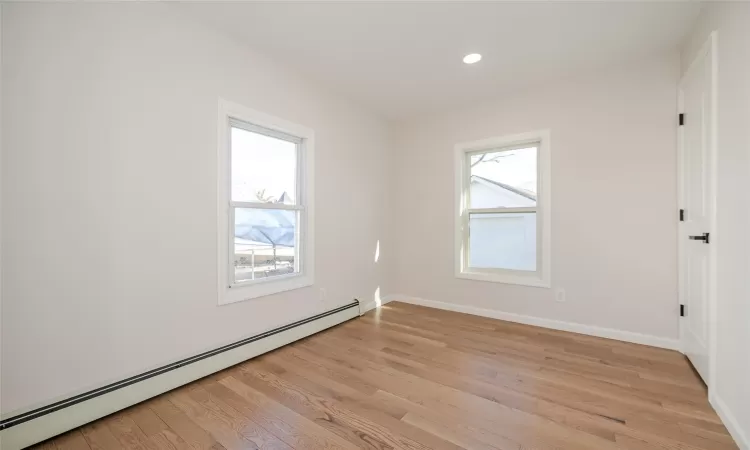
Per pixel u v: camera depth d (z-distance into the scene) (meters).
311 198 2.94
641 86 2.61
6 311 1.40
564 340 2.72
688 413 1.66
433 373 2.13
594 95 2.81
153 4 1.86
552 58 2.59
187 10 2.00
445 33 2.25
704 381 1.96
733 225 1.50
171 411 1.70
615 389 1.91
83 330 1.61
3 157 1.39
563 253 2.96
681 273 2.40
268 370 2.18
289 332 2.65
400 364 2.27
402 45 2.41
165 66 1.92
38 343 1.47
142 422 1.61
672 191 2.49
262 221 2.58
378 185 3.88
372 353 2.47
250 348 2.34
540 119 3.09
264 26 2.17
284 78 2.68
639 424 1.57
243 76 2.36
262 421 1.61
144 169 1.83
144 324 1.83
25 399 1.44
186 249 2.03
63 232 1.54
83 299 1.61
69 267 1.56
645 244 2.60
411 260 4.02
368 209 3.71
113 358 1.71
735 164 1.49
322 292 3.07
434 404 1.76
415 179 3.97
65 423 1.51
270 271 2.64
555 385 1.96
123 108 1.74
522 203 3.31
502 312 3.33
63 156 1.54
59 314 1.53
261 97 2.49
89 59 1.62
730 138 1.54
